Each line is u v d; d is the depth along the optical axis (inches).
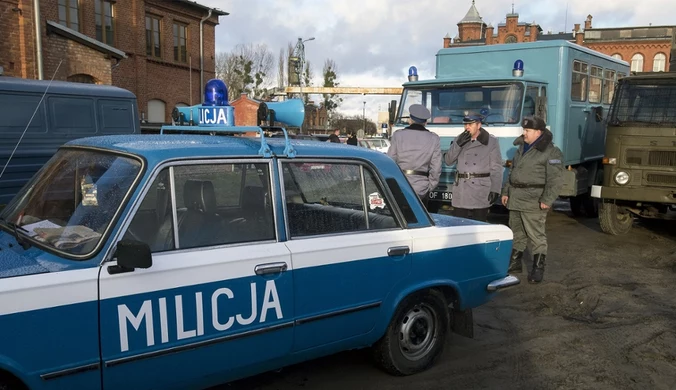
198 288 116.1
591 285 259.4
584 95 419.2
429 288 159.9
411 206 157.8
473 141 268.7
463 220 184.4
